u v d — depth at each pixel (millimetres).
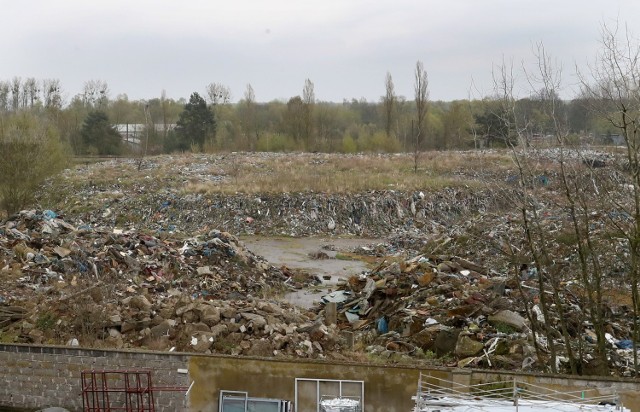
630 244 15062
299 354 16016
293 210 42781
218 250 27078
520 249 22359
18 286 20219
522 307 18562
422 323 18406
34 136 40500
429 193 45156
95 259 23094
